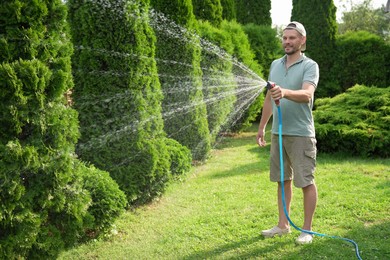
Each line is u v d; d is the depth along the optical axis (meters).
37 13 2.70
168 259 3.36
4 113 2.62
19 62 2.64
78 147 4.37
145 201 4.84
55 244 2.93
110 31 4.33
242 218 4.17
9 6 2.58
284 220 3.67
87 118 4.37
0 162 2.60
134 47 4.46
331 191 4.93
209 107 7.79
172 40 6.35
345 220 3.96
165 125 6.38
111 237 3.85
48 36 2.81
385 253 3.21
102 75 4.38
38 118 2.77
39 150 2.81
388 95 7.76
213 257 3.32
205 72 7.71
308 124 3.36
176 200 4.94
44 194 2.87
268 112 3.73
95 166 4.38
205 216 4.29
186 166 5.46
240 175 6.07
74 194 3.10
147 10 4.71
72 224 3.11
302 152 3.35
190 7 6.52
